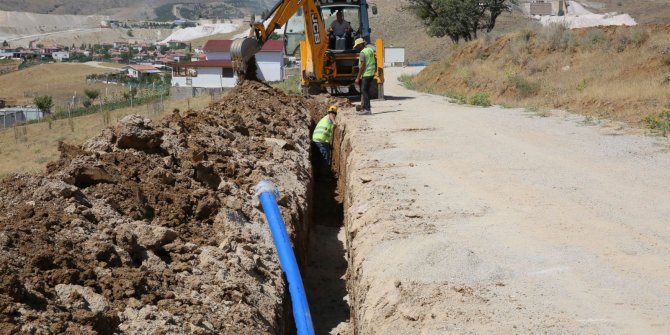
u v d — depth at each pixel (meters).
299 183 10.80
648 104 17.67
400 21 138.38
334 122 16.77
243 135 12.57
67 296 4.88
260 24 20.22
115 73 142.75
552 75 27.22
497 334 5.09
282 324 6.31
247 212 7.95
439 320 5.40
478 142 13.93
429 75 39.16
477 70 32.50
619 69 23.98
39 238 5.40
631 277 6.15
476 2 62.78
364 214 8.89
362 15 23.89
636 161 11.75
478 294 5.87
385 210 8.73
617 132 15.02
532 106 21.27
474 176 10.73
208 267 6.20
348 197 11.23
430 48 112.31
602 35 28.25
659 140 13.80
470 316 5.43
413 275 6.39
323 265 11.45
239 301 5.80
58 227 5.74
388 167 11.53
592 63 26.58
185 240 6.80
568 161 11.83
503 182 10.24
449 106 22.03
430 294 5.91
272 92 18.73
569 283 6.06
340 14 23.66
